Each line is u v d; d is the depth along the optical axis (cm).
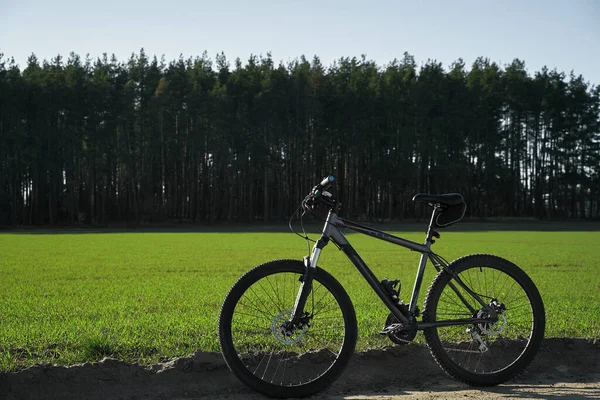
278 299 432
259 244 3070
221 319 394
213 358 426
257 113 7456
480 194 8894
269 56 8631
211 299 903
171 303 852
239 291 399
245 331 485
